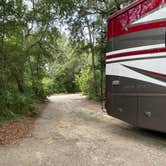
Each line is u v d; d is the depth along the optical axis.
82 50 20.38
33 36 17.42
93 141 6.75
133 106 6.90
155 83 6.24
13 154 5.63
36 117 11.41
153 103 6.29
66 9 14.85
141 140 6.83
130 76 6.98
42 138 7.14
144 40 6.55
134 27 6.85
